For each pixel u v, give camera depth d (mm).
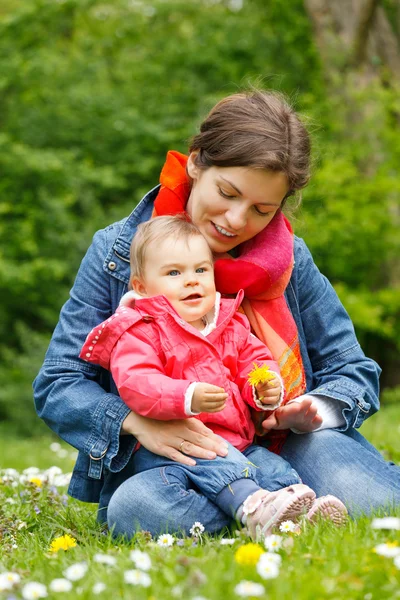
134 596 3023
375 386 5043
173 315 4445
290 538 3576
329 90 20594
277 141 4477
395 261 19984
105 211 22844
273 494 4035
